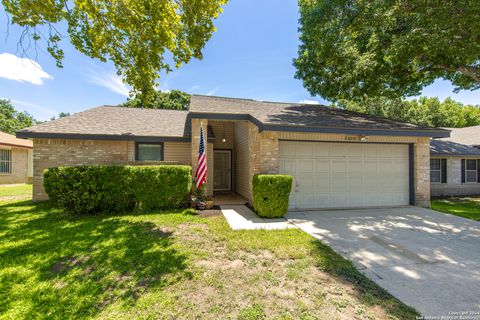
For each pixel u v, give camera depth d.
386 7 8.13
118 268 3.48
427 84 11.95
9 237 4.74
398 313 2.53
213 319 2.43
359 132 7.49
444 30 7.65
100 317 2.45
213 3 6.29
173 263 3.65
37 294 2.83
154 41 6.65
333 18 9.55
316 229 5.67
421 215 7.25
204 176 8.02
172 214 6.73
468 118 28.62
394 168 8.70
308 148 8.02
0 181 15.34
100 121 10.33
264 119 7.30
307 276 3.33
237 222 6.21
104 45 7.00
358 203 8.36
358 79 11.19
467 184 13.34
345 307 2.64
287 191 6.86
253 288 3.01
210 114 7.88
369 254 4.17
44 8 5.71
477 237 5.18
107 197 6.82
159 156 10.17
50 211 7.10
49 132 8.53
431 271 3.53
